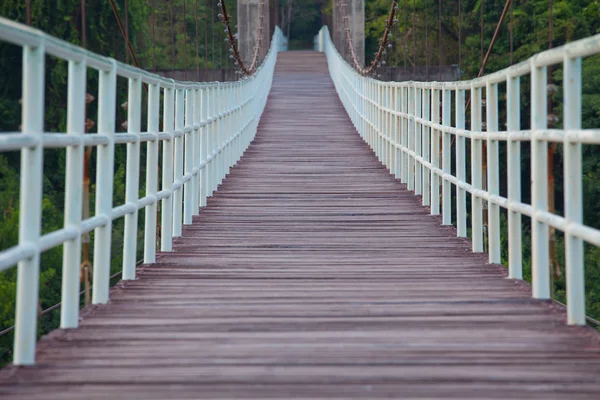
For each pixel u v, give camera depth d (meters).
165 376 3.90
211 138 11.41
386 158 14.28
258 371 3.97
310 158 15.63
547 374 3.92
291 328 4.85
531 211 5.61
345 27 32.38
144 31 34.66
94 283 5.53
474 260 7.25
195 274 6.62
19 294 4.07
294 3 83.12
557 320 5.03
